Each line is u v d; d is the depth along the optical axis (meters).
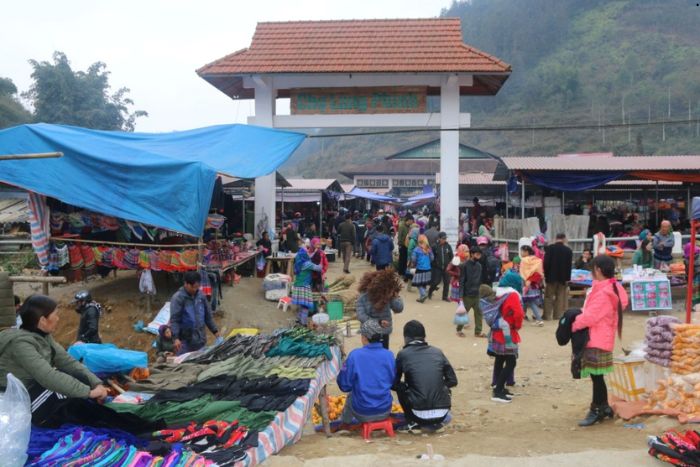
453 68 18.92
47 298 4.99
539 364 10.62
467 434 6.68
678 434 5.45
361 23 21.44
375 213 39.28
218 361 7.19
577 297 14.98
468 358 11.08
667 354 6.86
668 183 26.75
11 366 4.77
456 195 19.41
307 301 13.17
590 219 21.78
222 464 4.57
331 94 19.67
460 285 12.69
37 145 12.32
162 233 13.41
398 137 118.00
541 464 5.16
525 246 13.95
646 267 15.55
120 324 12.35
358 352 6.68
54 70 44.44
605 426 6.80
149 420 5.32
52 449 4.29
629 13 122.00
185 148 14.96
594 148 84.19
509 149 91.56
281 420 5.65
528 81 111.69
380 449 5.80
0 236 19.09
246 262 17.70
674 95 91.81
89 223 13.04
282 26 21.52
